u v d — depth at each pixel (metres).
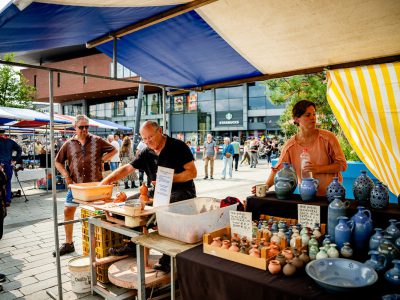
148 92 34.09
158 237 2.47
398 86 3.52
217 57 3.71
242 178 12.30
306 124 2.89
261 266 1.76
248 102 29.91
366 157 4.34
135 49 3.57
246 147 17.47
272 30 3.01
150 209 2.62
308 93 6.35
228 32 3.09
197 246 2.20
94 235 3.35
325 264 1.66
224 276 1.75
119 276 2.94
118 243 3.55
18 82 20.36
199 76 4.38
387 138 3.77
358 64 3.60
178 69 4.12
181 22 2.94
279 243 1.98
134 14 2.63
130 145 10.11
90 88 33.31
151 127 2.89
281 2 2.52
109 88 32.03
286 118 6.88
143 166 3.35
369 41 3.09
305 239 1.95
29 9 2.07
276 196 2.68
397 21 2.68
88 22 2.67
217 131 32.09
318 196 2.67
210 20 2.88
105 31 3.05
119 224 2.95
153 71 4.24
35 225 6.05
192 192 3.04
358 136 4.27
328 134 2.92
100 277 3.39
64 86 35.25
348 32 2.93
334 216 1.96
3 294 3.35
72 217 4.48
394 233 1.75
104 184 3.29
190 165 2.97
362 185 2.33
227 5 2.61
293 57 3.62
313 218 2.20
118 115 36.81
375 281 1.43
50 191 10.30
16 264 4.17
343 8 2.54
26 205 8.04
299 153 3.01
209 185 10.47
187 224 2.27
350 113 4.11
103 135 36.03
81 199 3.12
